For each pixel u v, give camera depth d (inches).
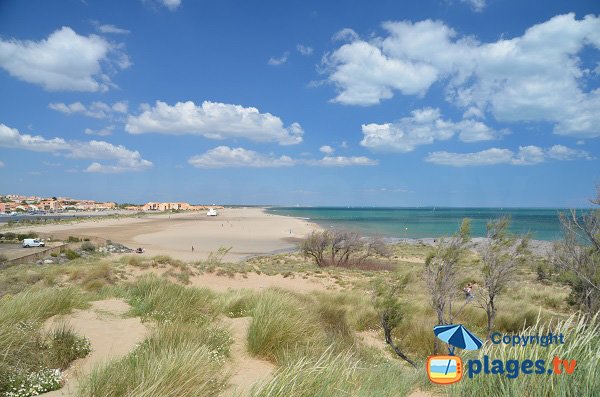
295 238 2891.2
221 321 329.1
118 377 154.0
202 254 1883.6
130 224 4377.5
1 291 563.2
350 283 938.1
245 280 942.4
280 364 215.6
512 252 345.7
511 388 131.1
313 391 147.3
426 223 4741.6
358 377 179.5
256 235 3075.8
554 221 3725.4
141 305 347.9
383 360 299.1
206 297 401.4
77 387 167.6
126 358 191.6
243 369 212.5
